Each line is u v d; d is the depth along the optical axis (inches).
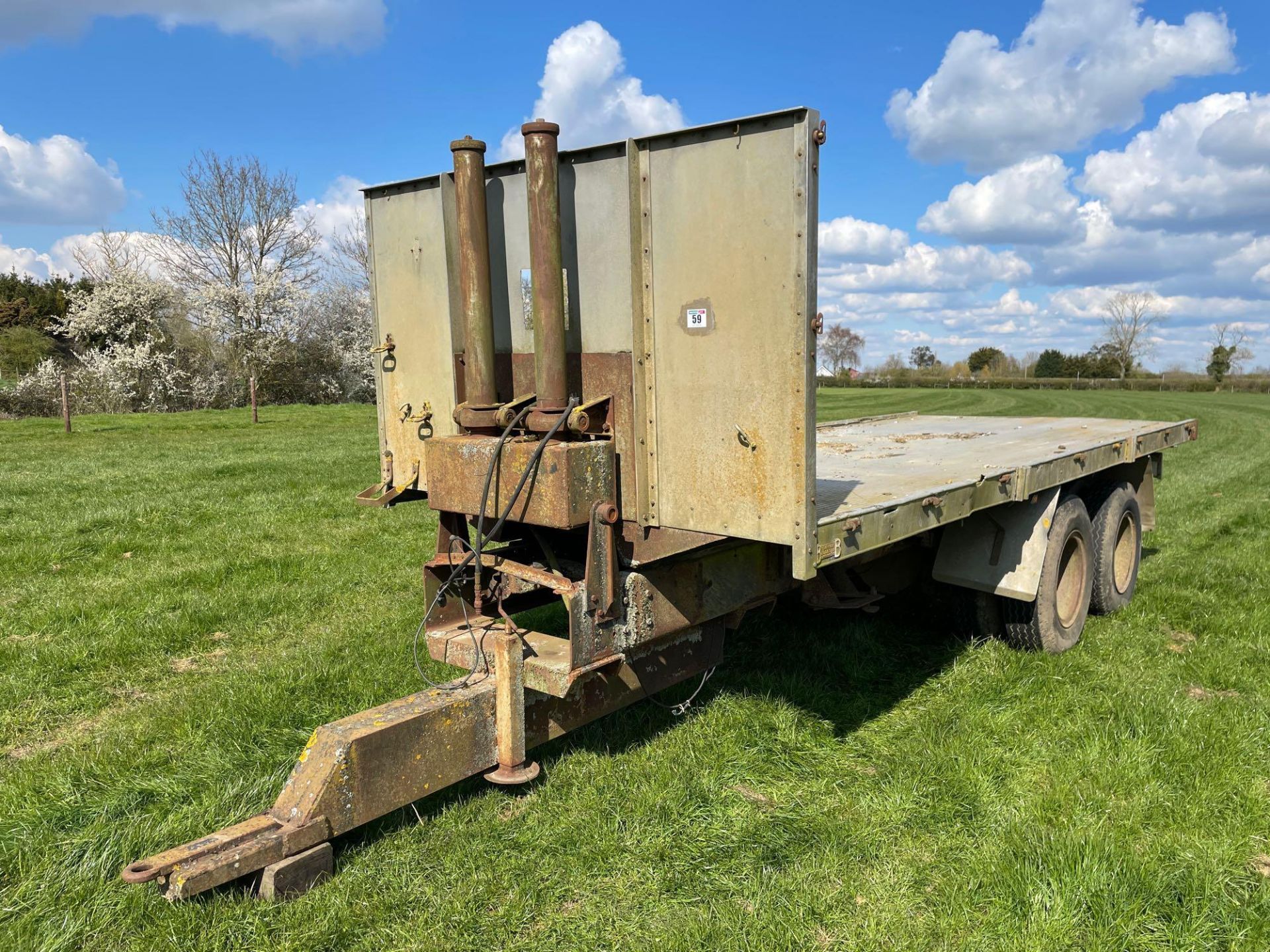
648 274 120.8
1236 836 125.3
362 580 268.2
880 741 155.9
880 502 132.7
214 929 102.0
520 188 133.3
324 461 550.3
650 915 107.8
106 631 218.5
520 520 124.0
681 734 153.3
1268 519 372.8
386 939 102.6
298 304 1418.6
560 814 127.7
